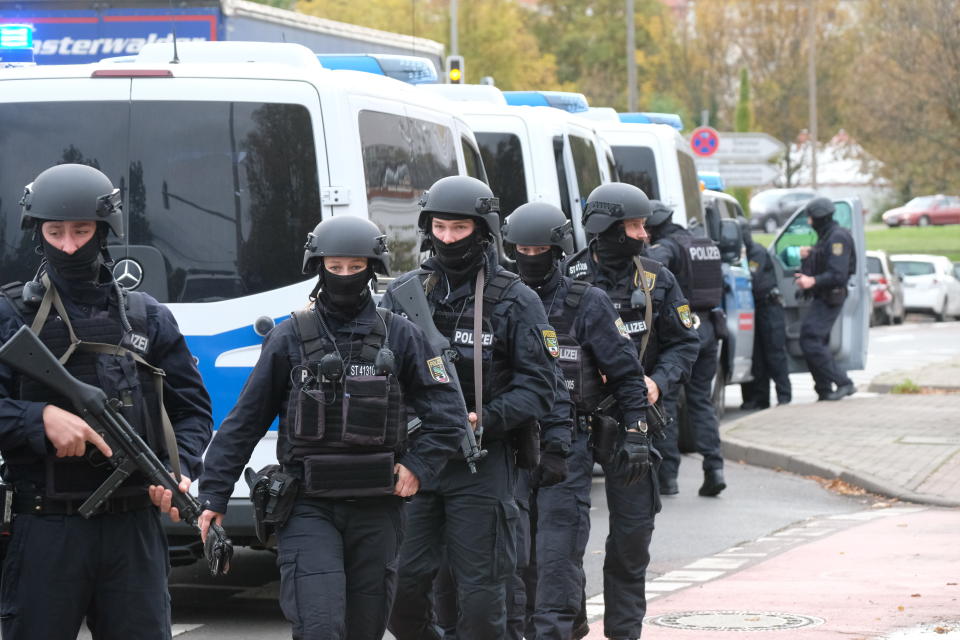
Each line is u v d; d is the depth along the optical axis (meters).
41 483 11.61
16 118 19.16
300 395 12.87
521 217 16.80
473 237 15.02
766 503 30.03
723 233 40.25
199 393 12.38
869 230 182.75
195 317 19.02
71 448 11.25
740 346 43.62
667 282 19.05
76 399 11.39
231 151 19.14
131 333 11.94
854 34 180.75
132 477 11.71
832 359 46.41
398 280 15.07
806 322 46.41
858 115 142.12
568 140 30.58
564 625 16.23
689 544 25.39
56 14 38.56
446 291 15.28
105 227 11.85
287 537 12.92
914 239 167.00
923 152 134.50
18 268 19.05
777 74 181.00
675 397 19.53
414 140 21.58
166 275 19.08
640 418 16.89
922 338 85.31
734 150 64.44
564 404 16.06
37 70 19.28
